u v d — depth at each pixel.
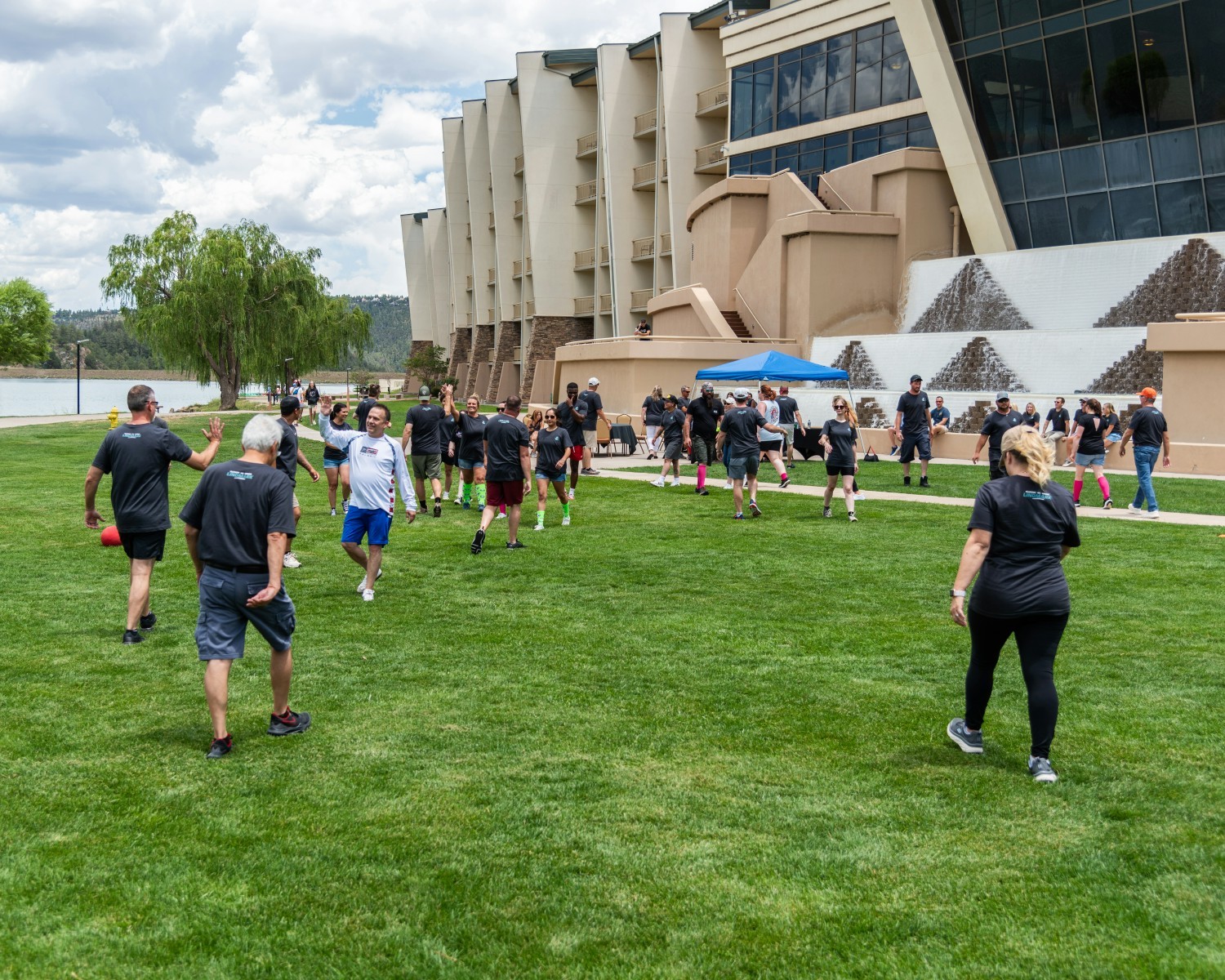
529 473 13.50
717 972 3.91
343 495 19.55
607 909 4.37
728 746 6.33
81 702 7.18
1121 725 6.61
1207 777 5.74
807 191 39.59
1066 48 34.22
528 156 64.31
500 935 4.17
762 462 25.86
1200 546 13.30
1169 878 4.56
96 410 88.25
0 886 4.51
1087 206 35.19
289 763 6.04
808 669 7.98
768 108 45.69
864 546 13.61
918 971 3.89
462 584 11.31
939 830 5.12
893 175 38.69
